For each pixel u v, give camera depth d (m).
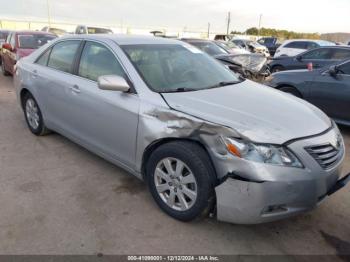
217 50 10.93
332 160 2.68
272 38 28.69
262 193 2.40
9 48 9.68
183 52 3.90
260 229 2.85
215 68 3.95
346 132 5.75
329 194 2.74
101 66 3.59
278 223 2.95
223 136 2.50
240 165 2.42
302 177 2.45
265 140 2.45
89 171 3.83
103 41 3.70
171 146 2.76
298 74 6.13
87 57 3.81
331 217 3.06
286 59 11.11
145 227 2.83
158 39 4.03
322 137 2.67
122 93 3.21
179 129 2.71
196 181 2.63
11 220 2.88
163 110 2.85
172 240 2.68
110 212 3.03
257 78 8.10
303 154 2.50
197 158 2.60
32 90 4.60
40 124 4.73
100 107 3.41
